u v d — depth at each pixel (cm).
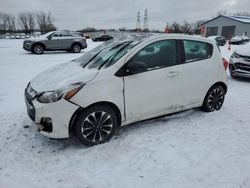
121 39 435
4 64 1080
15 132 400
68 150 346
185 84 421
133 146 356
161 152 340
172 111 421
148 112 391
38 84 362
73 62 441
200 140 374
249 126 425
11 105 536
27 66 1035
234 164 313
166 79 396
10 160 325
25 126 421
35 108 328
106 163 316
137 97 373
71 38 1666
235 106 528
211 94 473
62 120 326
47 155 335
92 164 314
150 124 429
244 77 811
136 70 354
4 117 463
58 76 370
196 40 435
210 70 453
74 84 331
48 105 322
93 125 349
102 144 359
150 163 316
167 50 400
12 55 1455
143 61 376
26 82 749
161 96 397
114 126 367
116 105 356
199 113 479
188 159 324
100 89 340
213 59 458
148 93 382
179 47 412
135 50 370
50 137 330
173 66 404
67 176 292
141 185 276
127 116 372
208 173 296
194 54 434
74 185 277
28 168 308
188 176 290
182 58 416
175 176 291
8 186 277
